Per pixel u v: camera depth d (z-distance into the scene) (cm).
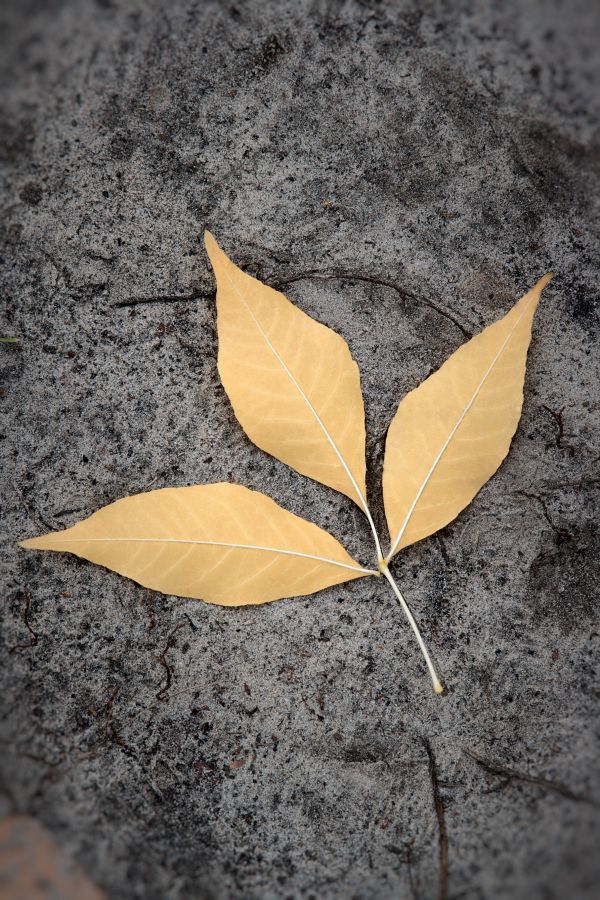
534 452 35
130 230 36
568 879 33
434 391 34
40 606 34
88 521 33
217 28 36
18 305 35
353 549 35
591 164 36
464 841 34
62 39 36
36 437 35
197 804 34
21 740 34
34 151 36
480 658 34
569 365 35
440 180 36
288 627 34
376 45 36
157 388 35
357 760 34
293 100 36
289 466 35
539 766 34
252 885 34
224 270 34
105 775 34
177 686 34
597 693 34
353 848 34
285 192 36
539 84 36
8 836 33
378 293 35
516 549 35
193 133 36
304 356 34
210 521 34
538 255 36
